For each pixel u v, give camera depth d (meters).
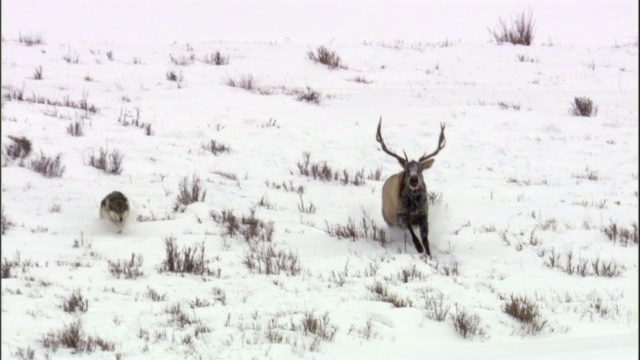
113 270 33.50
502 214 45.56
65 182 48.09
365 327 27.88
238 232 40.53
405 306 30.55
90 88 72.88
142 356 24.28
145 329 26.88
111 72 79.62
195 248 35.50
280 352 24.98
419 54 93.81
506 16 127.62
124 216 39.72
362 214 45.44
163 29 112.50
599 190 52.44
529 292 33.06
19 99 66.06
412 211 38.44
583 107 71.50
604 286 34.03
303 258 37.34
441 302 30.44
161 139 58.94
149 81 76.62
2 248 36.03
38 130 57.59
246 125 64.44
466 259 37.94
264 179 52.16
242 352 24.91
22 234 38.47
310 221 43.69
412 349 25.97
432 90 78.62
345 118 67.88
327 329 27.33
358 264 36.44
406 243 40.31
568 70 88.62
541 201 49.06
